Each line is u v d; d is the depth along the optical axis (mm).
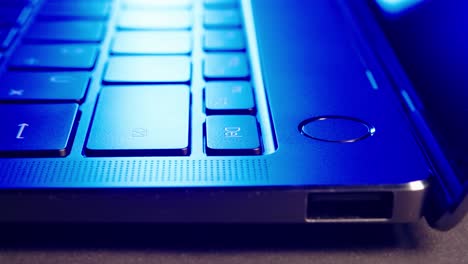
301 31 154
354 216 108
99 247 109
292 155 112
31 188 105
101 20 167
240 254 108
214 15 169
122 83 137
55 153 114
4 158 113
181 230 113
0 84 135
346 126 120
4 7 170
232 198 106
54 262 106
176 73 141
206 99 130
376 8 158
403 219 108
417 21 136
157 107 128
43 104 128
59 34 158
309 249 110
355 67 140
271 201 106
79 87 134
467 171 104
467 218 117
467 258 109
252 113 127
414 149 113
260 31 153
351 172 108
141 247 109
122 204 106
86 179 107
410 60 133
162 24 165
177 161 112
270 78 135
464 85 113
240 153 114
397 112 124
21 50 150
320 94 129
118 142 116
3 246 109
